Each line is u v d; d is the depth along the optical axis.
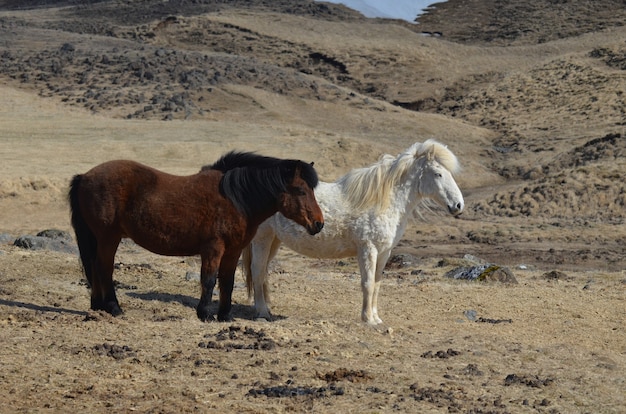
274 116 84.06
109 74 97.12
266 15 160.62
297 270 21.20
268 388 7.87
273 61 133.38
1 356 8.68
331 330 10.53
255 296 12.71
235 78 98.81
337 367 8.80
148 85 91.94
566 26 156.25
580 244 36.44
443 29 169.62
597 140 70.81
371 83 123.25
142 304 12.89
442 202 11.88
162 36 146.38
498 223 42.81
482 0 187.00
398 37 147.12
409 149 12.08
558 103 97.75
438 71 127.00
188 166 56.81
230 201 10.79
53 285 13.81
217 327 10.39
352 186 11.85
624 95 94.69
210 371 8.43
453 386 8.29
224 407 7.35
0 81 90.88
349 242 12.00
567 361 9.87
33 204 41.62
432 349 10.06
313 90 98.19
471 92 113.25
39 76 94.19
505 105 101.56
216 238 10.83
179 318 11.61
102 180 10.84
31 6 197.12
